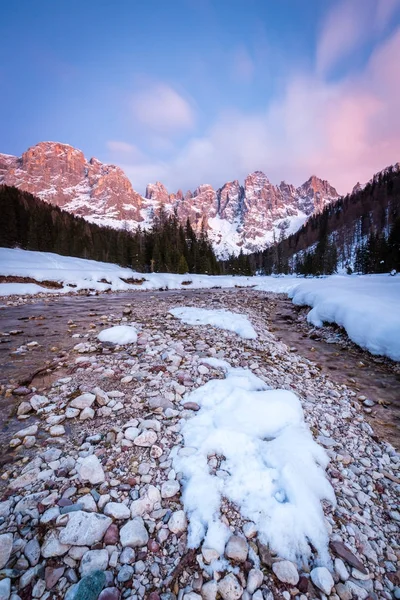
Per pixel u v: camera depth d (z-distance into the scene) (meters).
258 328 10.02
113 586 1.84
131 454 3.10
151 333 8.11
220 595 1.84
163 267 53.97
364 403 5.12
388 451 3.73
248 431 3.51
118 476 2.78
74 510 2.33
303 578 2.00
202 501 2.49
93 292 24.62
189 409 4.09
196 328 9.16
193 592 1.85
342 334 9.45
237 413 3.87
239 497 2.56
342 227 127.44
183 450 3.13
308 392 5.25
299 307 15.74
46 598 1.73
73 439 3.35
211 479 2.73
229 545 2.12
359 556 2.21
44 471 2.78
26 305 15.21
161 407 4.09
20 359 6.00
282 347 8.22
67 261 34.94
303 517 2.35
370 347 7.87
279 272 107.44
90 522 2.19
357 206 131.12
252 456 3.08
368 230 110.06
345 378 6.30
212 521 2.32
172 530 2.25
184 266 52.00
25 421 3.72
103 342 7.19
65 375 5.17
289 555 2.13
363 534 2.41
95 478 2.70
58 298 19.39
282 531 2.25
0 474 2.78
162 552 2.09
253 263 151.75
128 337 7.30
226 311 12.95
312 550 2.19
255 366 6.08
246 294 25.28
